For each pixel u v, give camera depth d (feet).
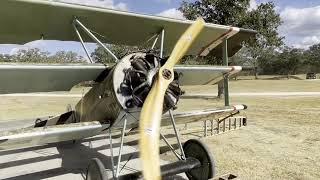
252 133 31.17
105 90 16.78
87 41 23.81
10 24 19.74
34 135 14.90
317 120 37.06
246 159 22.59
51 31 21.38
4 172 21.67
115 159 24.02
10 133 14.48
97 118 18.76
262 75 231.09
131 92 15.75
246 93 78.79
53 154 25.81
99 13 19.86
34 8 18.29
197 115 21.08
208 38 24.86
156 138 14.02
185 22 22.39
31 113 51.31
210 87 107.34
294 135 29.81
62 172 21.53
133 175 15.29
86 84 18.78
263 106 50.90
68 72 16.90
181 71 18.22
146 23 21.81
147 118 14.28
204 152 17.16
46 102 69.82
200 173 17.39
